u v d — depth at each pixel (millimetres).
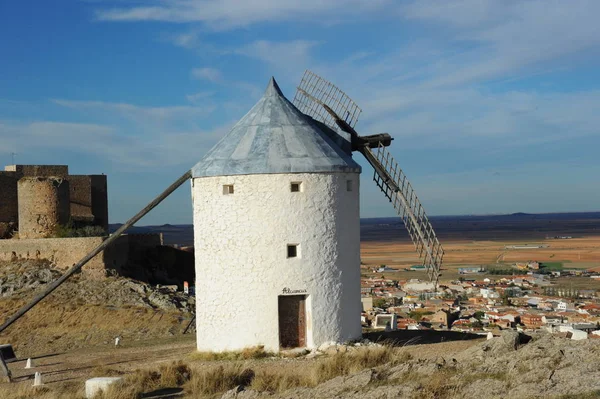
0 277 39469
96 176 57531
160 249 49125
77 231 47375
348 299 20500
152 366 19312
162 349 23609
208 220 20344
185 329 30781
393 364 15656
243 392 14961
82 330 32500
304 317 20000
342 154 21203
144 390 16438
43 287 38344
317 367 16469
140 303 36531
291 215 19703
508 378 12648
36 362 22781
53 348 30234
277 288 19594
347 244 20578
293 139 20484
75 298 36875
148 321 33469
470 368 13703
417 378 13641
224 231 19984
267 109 21391
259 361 18750
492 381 12523
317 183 19938
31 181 46156
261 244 19656
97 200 57531
